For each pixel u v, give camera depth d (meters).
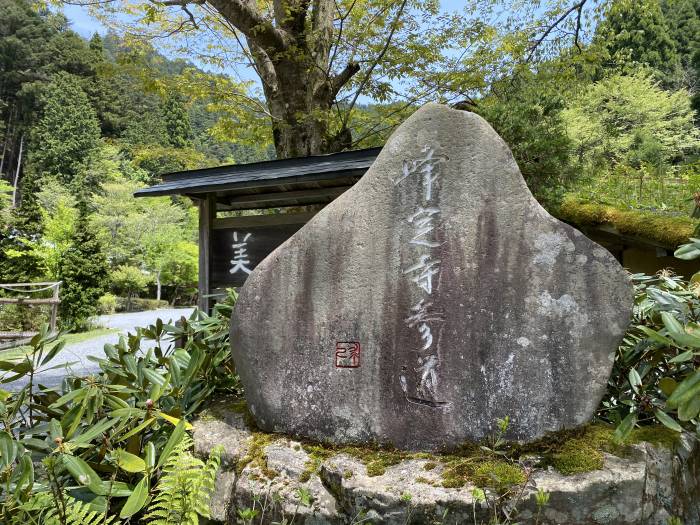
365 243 2.58
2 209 19.88
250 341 2.67
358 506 2.05
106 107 39.38
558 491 1.94
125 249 24.11
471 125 2.53
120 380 2.81
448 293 2.45
